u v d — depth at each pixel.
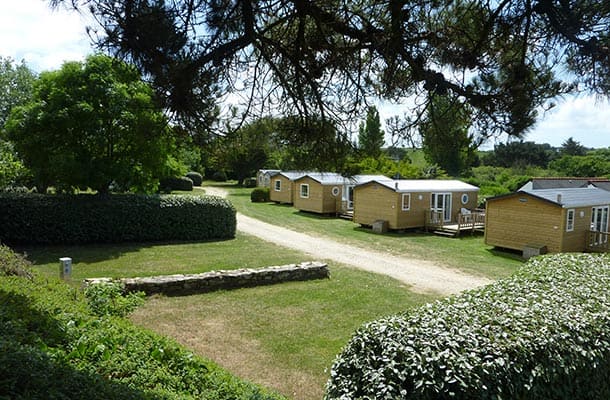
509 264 14.01
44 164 13.99
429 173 31.59
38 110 13.31
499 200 16.69
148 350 4.06
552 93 3.34
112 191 17.22
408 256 14.87
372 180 21.28
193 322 7.98
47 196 14.07
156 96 3.42
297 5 3.33
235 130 4.05
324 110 4.12
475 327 3.89
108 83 13.60
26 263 6.65
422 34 3.20
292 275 11.06
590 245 16.28
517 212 16.23
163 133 3.82
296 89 3.96
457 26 3.22
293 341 7.20
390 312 8.72
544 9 3.01
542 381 3.71
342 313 8.61
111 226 14.68
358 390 3.75
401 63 3.38
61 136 13.61
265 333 7.52
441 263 13.86
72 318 4.23
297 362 6.45
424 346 3.55
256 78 4.01
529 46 3.28
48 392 2.30
